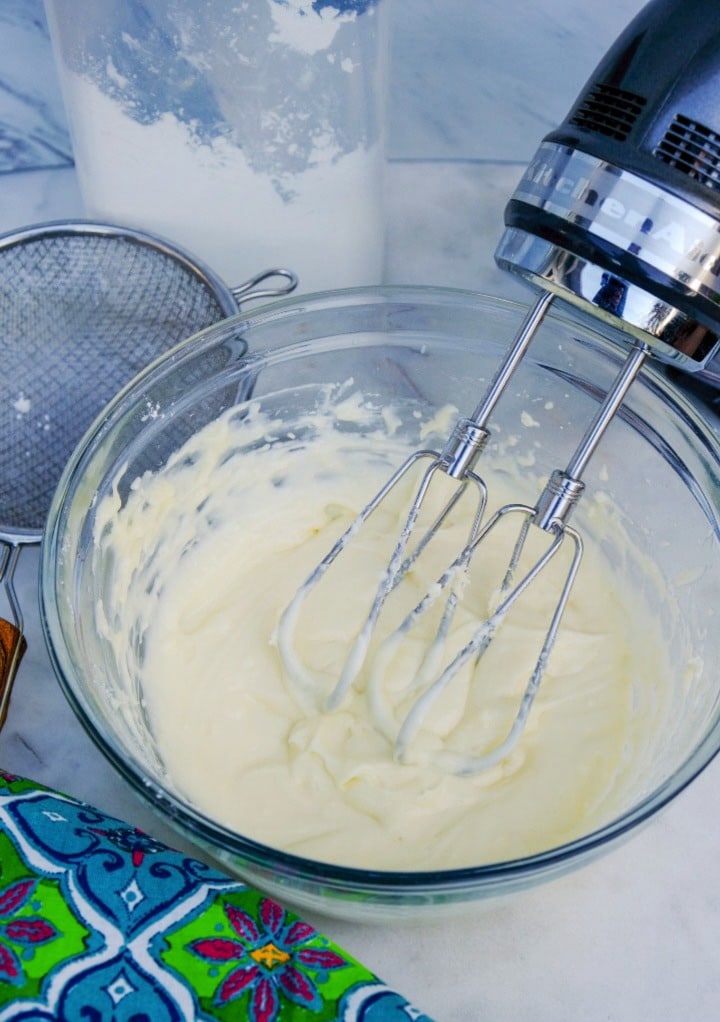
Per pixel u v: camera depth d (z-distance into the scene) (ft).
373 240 3.26
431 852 2.37
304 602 2.81
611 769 2.50
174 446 2.77
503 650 2.68
